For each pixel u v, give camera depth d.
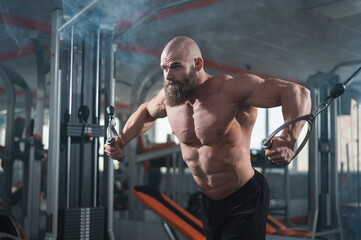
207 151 1.49
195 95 1.46
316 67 5.61
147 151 4.86
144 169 5.16
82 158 3.19
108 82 3.30
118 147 1.60
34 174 3.98
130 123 1.73
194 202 5.16
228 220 1.55
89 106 3.28
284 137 1.11
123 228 4.39
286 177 4.92
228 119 1.41
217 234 1.60
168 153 4.43
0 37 5.00
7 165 4.29
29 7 4.06
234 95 1.38
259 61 5.96
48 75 7.13
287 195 4.91
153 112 1.69
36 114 4.07
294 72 6.02
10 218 2.46
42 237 4.22
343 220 3.50
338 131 3.59
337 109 3.53
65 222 2.99
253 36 4.84
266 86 1.31
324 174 3.71
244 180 1.52
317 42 4.81
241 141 1.49
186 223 3.25
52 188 2.90
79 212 3.08
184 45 1.40
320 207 3.68
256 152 4.74
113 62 3.32
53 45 2.98
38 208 3.99
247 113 1.50
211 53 5.50
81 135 3.13
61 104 3.11
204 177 1.55
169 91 1.43
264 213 1.56
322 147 3.62
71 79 3.11
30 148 3.99
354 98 3.38
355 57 4.00
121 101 7.99
